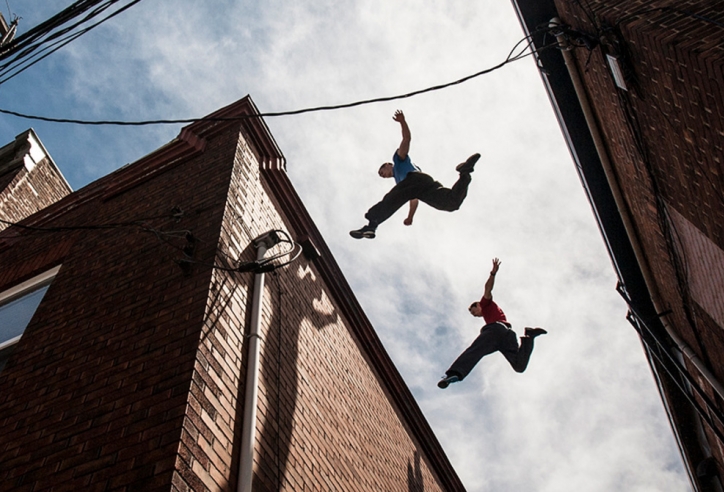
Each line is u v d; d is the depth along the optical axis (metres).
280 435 5.28
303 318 7.01
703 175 5.79
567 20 7.15
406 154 6.95
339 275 8.63
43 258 7.43
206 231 5.89
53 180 12.51
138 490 3.69
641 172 7.38
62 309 6.02
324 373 6.98
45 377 5.18
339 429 6.71
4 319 6.86
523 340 7.71
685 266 7.44
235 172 6.79
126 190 7.87
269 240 6.28
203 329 4.79
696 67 5.07
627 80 6.29
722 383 8.19
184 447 3.90
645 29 5.62
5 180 11.61
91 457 4.12
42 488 4.08
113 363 4.90
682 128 5.77
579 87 7.84
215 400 4.49
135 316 5.30
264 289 6.19
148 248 6.21
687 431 10.66
